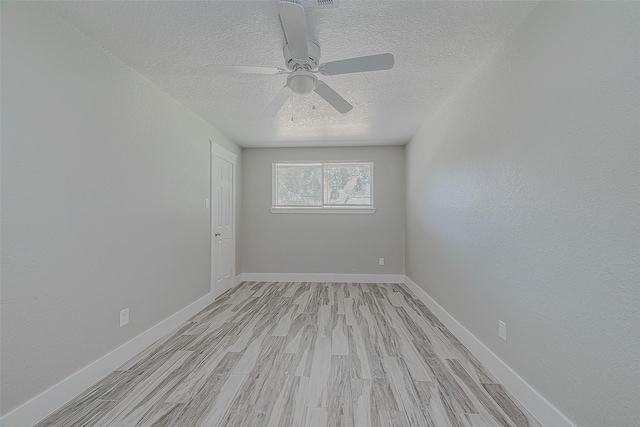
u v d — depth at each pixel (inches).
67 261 65.6
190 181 120.4
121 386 70.6
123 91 83.1
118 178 81.0
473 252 88.7
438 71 88.2
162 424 57.7
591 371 47.3
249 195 187.2
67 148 65.7
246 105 114.7
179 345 93.2
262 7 61.2
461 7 61.2
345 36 70.9
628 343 41.5
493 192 77.5
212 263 141.0
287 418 59.4
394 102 112.4
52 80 62.2
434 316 121.0
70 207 66.4
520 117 66.1
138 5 60.4
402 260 181.3
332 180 185.2
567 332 52.2
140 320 89.7
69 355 65.7
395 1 59.5
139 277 89.4
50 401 60.9
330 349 90.3
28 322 57.4
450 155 107.5
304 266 185.3
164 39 72.2
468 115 92.7
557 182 54.7
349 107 88.0
